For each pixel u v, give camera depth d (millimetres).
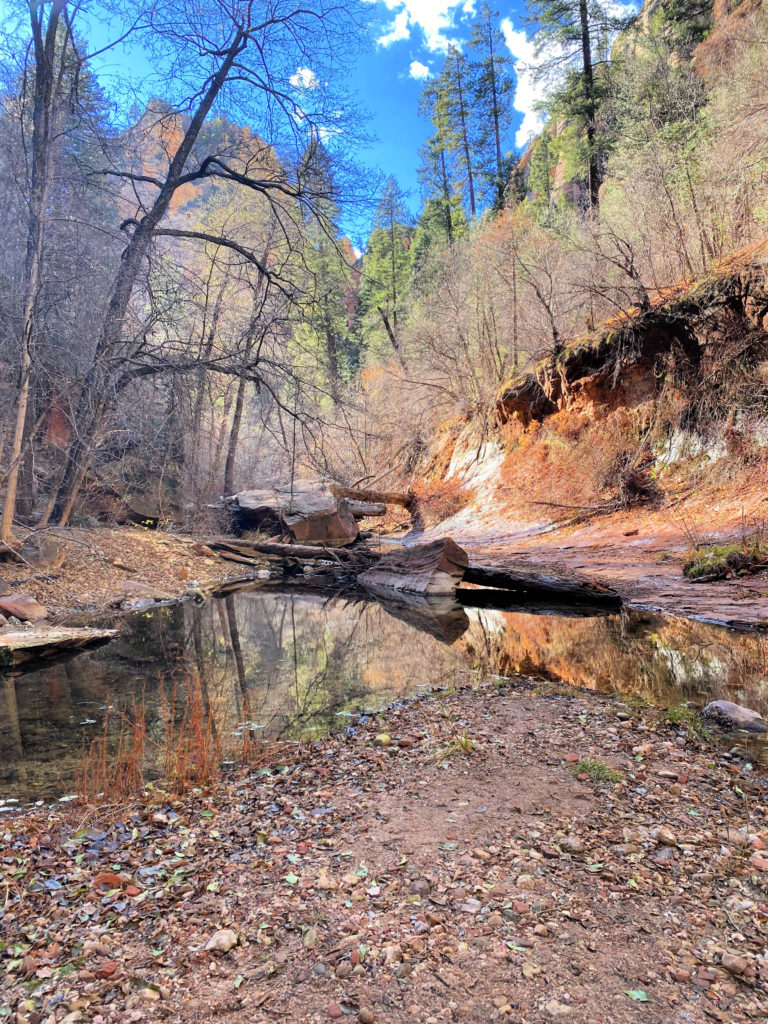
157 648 9492
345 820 3760
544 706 5875
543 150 48750
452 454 29250
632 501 17453
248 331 15633
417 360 32719
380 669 7961
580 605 11719
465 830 3492
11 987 2438
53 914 2951
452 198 47906
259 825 3801
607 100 27234
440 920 2678
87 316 13906
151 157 18266
